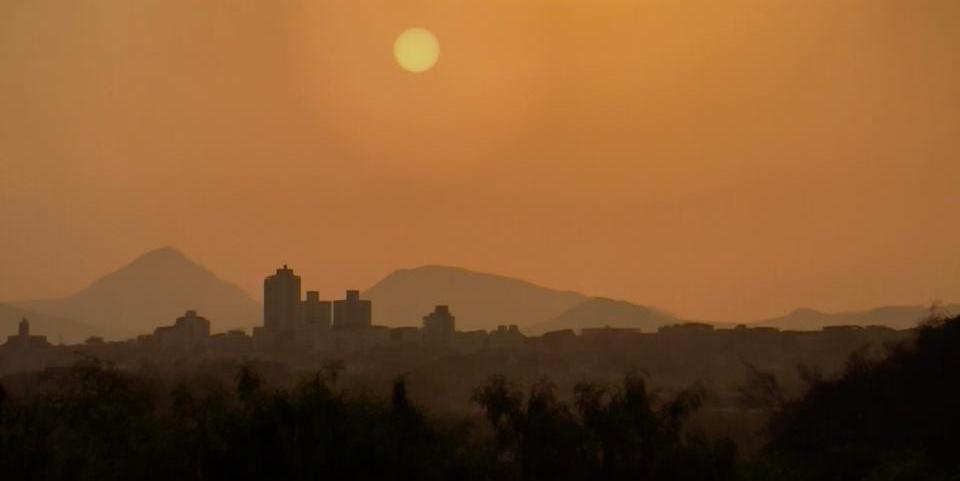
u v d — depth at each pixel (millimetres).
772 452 179625
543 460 138000
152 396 147000
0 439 132125
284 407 129750
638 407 141875
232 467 127812
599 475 138875
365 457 128125
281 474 127250
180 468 130625
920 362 184375
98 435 137875
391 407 137750
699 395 146375
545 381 152625
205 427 132000
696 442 143000
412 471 129500
